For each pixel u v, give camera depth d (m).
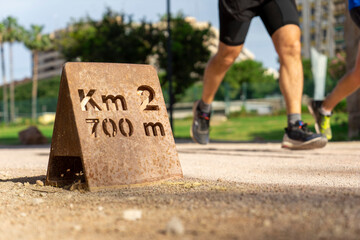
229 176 3.39
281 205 1.93
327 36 58.25
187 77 20.25
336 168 3.92
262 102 29.88
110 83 2.89
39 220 1.89
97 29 20.27
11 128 33.53
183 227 1.62
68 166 3.01
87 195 2.51
